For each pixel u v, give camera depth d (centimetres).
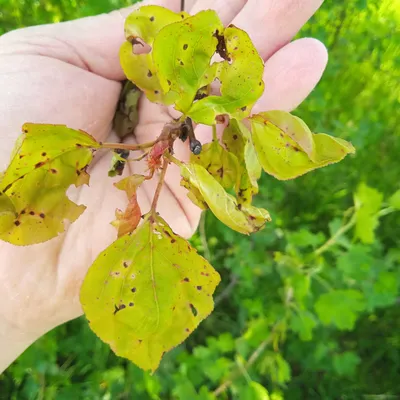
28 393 27
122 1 29
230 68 11
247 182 13
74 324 29
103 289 11
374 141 35
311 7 17
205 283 12
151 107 19
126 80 20
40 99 17
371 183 35
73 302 18
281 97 17
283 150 12
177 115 18
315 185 34
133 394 27
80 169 12
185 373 26
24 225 11
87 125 19
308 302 26
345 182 35
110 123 20
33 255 17
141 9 13
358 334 33
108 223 17
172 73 11
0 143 16
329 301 24
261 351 26
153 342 12
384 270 25
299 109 31
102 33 20
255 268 28
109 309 11
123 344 11
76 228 17
